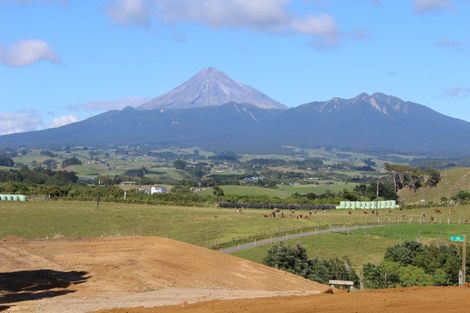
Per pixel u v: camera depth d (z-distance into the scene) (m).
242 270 33.91
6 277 28.61
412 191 157.25
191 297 24.69
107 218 86.06
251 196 127.69
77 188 121.44
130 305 22.61
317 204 120.62
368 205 118.19
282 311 20.11
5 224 77.69
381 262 52.00
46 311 21.58
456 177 155.75
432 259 49.81
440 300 21.89
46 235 70.38
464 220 94.88
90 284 27.38
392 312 19.45
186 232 77.50
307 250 64.25
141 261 31.64
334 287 35.31
